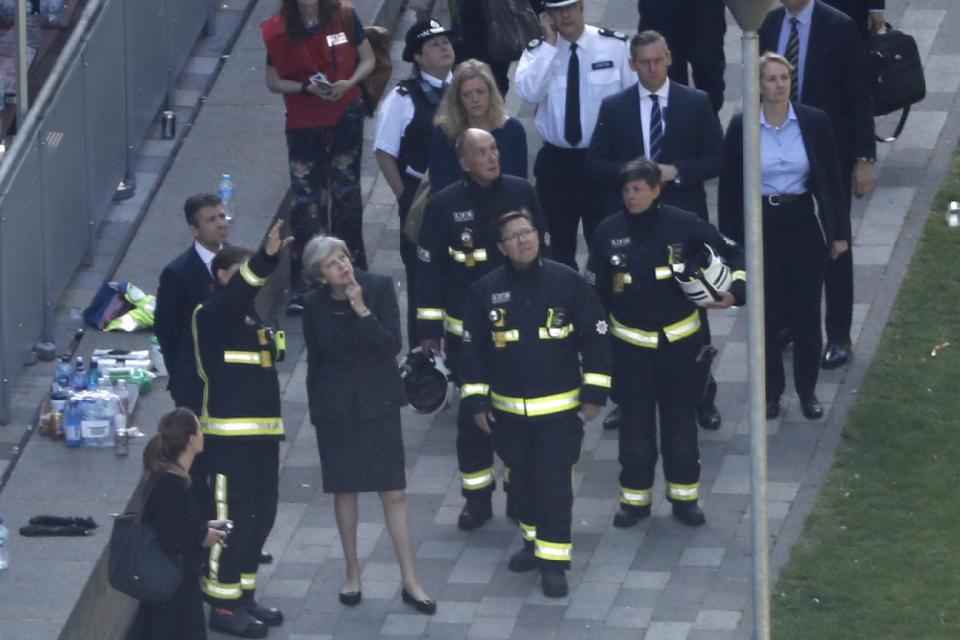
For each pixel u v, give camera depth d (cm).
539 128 5544
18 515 4819
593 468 5253
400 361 5634
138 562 4300
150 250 5888
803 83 5416
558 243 5622
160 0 6419
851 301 5500
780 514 5003
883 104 5922
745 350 5634
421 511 5138
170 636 4394
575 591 4794
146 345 5503
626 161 5194
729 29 6950
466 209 4938
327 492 4731
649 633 4634
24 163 5466
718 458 5247
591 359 4703
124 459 5028
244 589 4747
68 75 5750
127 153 6194
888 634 4547
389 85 6775
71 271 5788
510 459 4769
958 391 5384
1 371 5325
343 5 5753
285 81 5738
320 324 4669
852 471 5131
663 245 4828
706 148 5169
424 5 7150
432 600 4775
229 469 4678
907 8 6988
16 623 4459
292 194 6006
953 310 5697
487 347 4747
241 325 4656
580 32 5444
